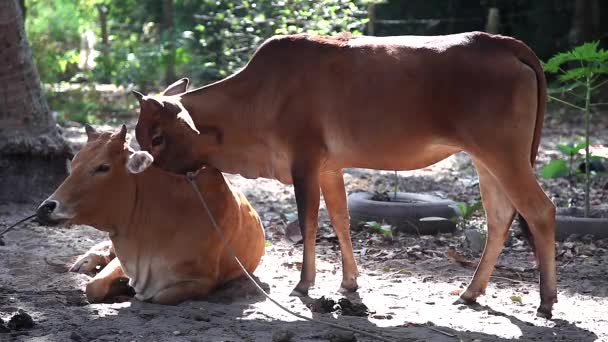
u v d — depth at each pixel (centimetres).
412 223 1162
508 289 907
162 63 2797
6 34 1259
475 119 771
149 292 816
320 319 771
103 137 802
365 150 809
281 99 822
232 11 2338
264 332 725
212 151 841
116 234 811
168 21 2902
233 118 836
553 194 1438
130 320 748
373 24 2483
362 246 1099
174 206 812
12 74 1263
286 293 862
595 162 1526
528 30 3027
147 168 810
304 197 820
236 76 841
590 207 1318
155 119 805
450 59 779
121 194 798
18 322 725
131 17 3378
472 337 727
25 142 1261
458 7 3073
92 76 2898
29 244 1045
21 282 878
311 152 820
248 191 1463
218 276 848
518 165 774
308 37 827
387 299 854
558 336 737
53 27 3316
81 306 804
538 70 786
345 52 810
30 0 3250
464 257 1045
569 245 1072
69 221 782
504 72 770
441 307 827
